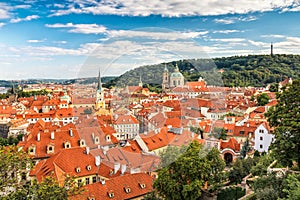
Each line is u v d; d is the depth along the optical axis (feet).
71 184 74.13
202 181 87.56
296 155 83.71
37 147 188.65
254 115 300.40
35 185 69.15
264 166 123.44
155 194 97.30
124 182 120.98
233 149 210.38
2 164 70.13
